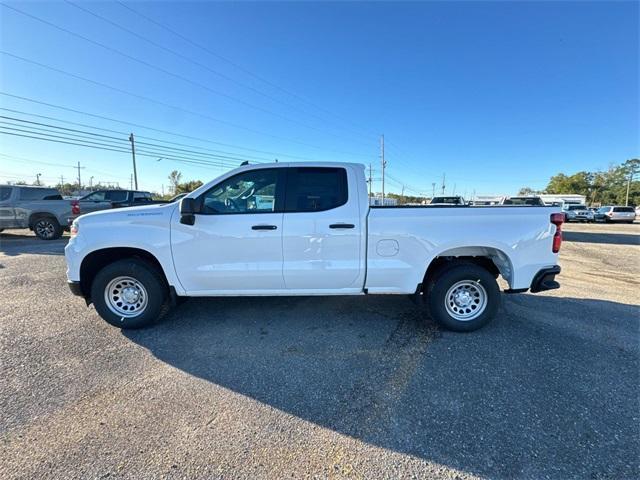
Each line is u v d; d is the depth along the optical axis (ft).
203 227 12.24
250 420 7.96
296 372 10.02
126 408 8.34
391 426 7.77
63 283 19.35
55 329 12.89
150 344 11.73
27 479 6.29
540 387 9.25
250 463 6.70
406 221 12.30
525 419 7.97
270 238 12.21
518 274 12.51
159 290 12.69
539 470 6.56
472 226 12.34
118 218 12.41
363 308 15.29
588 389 9.16
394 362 10.59
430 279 12.94
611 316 14.60
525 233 12.44
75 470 6.50
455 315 12.80
